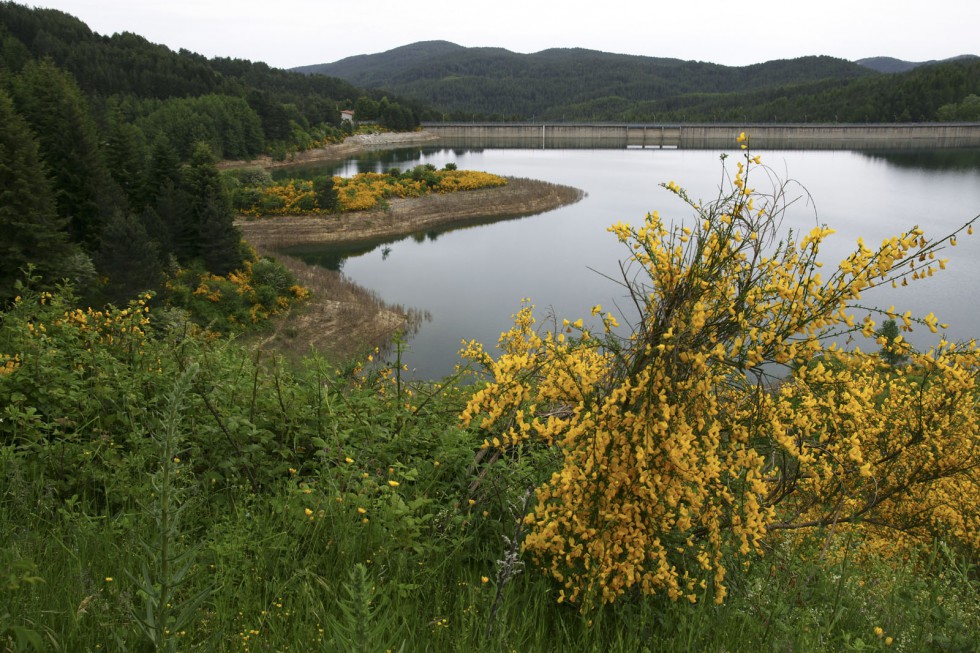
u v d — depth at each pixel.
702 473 3.30
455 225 88.06
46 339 4.84
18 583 2.29
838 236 72.19
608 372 3.58
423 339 43.34
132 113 153.00
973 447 4.72
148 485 3.47
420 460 4.25
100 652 2.43
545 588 3.38
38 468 3.89
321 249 73.25
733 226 3.33
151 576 2.56
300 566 3.28
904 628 3.73
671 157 199.00
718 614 3.38
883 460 4.90
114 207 51.19
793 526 4.41
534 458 4.20
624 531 3.20
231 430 4.20
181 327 5.28
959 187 118.12
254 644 2.61
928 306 49.66
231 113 158.62
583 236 80.44
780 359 3.51
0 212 38.56
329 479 3.75
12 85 70.69
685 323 3.28
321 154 183.75
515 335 5.78
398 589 3.08
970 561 4.99
